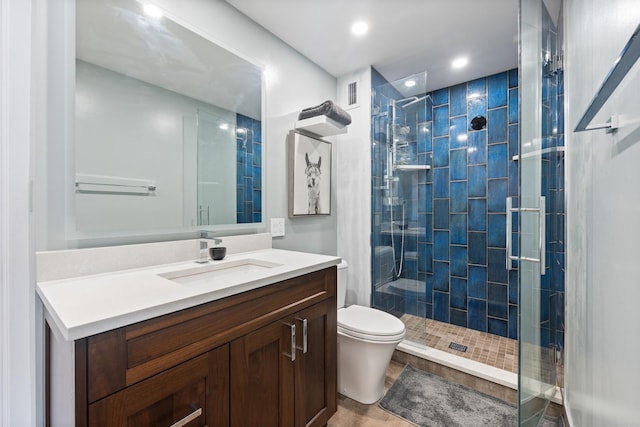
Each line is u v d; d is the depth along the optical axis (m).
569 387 1.46
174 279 1.20
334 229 2.41
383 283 2.41
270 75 1.85
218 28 1.55
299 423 1.24
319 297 1.36
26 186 0.95
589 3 1.07
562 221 1.71
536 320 1.41
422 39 1.93
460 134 2.66
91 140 1.11
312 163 2.12
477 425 1.51
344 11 1.65
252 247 1.67
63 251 1.01
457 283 2.70
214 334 0.91
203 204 1.49
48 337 0.95
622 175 0.75
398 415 1.58
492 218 2.50
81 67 1.08
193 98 1.45
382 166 2.39
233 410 0.97
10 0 0.93
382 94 2.39
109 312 0.71
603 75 0.91
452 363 1.92
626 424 0.71
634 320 0.67
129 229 1.21
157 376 0.78
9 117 0.92
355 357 1.69
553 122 1.69
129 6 1.21
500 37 1.91
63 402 0.77
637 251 0.66
